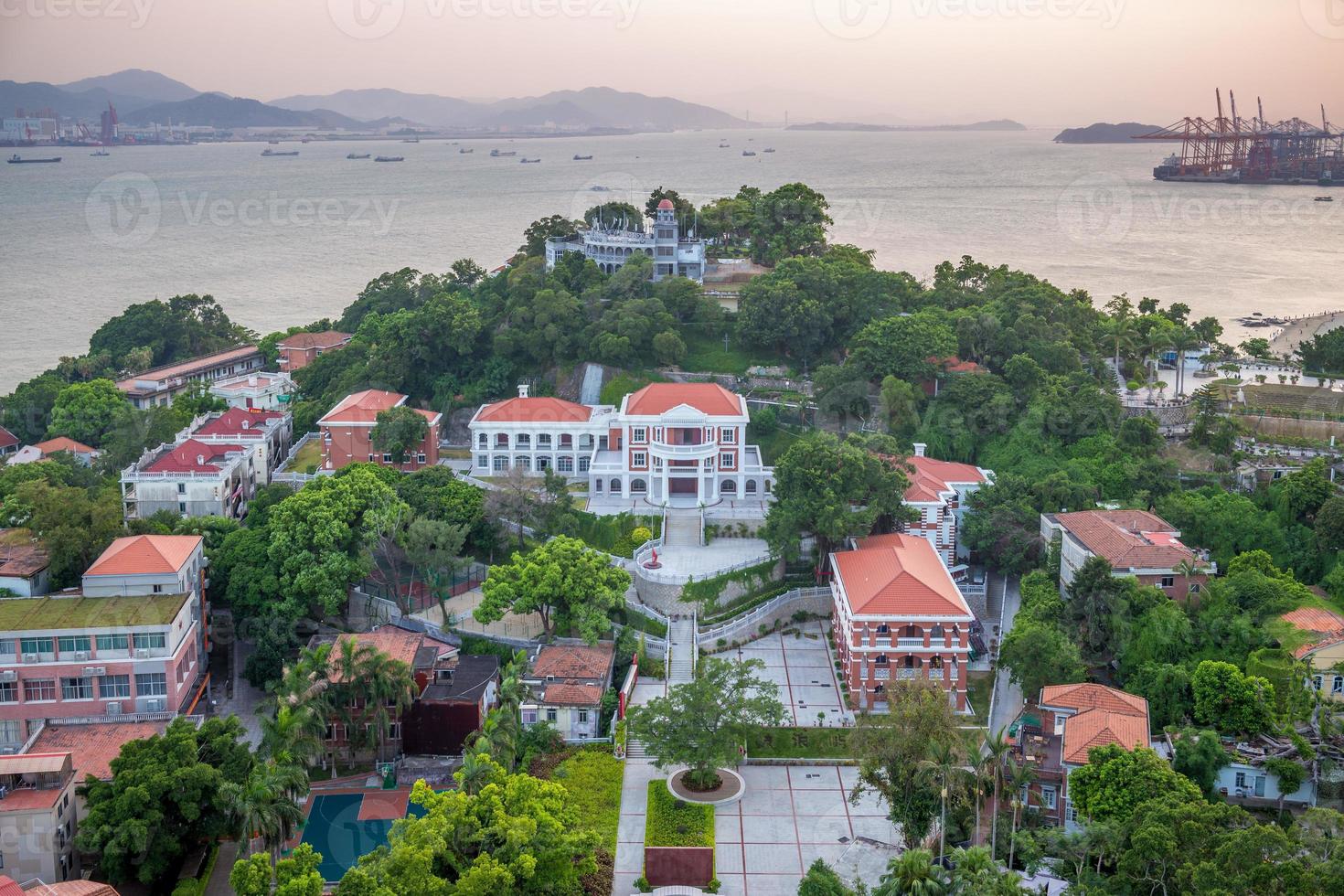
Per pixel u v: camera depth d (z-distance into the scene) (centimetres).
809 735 13088
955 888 9169
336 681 13038
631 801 12031
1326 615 13038
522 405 18838
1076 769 10631
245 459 18488
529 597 14488
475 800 10219
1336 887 8250
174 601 13738
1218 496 15988
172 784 10575
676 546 16475
